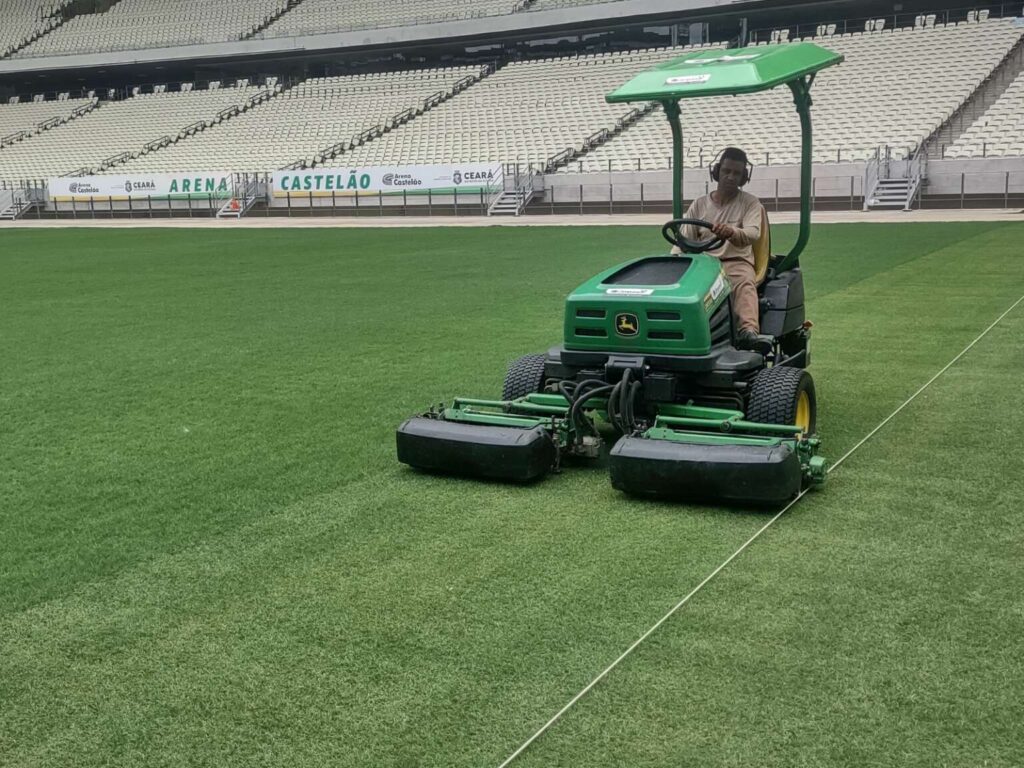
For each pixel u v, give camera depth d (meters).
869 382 7.33
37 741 2.96
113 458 5.86
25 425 6.68
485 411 6.63
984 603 3.68
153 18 51.78
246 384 7.79
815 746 2.82
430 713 3.05
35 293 14.28
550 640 3.48
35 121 49.59
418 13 44.31
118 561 4.29
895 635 3.45
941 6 36.31
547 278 14.45
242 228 30.64
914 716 2.96
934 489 4.97
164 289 14.42
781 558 4.15
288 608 3.79
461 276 14.99
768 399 5.34
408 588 3.94
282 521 4.73
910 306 10.73
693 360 5.20
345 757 2.84
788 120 32.12
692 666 3.28
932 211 26.91
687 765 2.75
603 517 4.71
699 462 4.66
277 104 44.59
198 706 3.13
